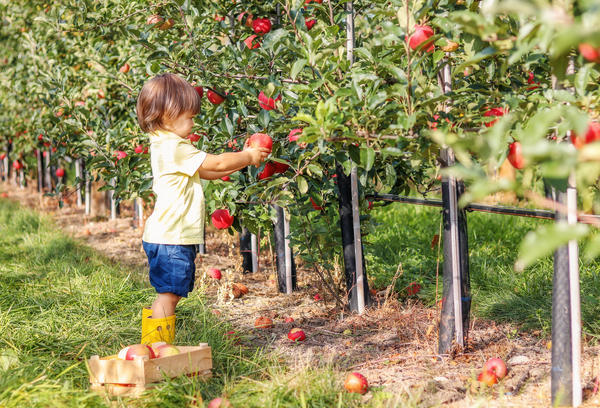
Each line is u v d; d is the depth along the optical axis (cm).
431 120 250
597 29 118
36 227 766
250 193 340
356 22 392
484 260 475
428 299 411
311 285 474
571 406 236
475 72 309
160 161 293
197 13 370
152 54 368
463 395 257
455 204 297
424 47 236
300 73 330
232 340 332
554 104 215
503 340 330
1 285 454
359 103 250
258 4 412
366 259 495
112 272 500
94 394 238
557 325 236
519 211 299
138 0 412
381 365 302
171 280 290
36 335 330
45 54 690
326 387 257
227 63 365
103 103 607
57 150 527
